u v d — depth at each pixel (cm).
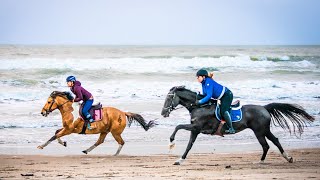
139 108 2148
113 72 3341
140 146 1508
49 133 1675
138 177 995
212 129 1156
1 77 3067
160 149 1462
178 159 1241
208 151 1439
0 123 1808
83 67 3469
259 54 5531
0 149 1427
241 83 3005
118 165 1188
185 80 3128
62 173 1061
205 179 955
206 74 1144
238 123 1159
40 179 981
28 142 1537
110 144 1548
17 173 1063
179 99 1162
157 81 3050
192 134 1171
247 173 1039
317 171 1065
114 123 1345
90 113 1322
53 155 1353
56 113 2034
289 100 2444
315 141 1606
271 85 2922
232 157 1326
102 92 2598
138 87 2780
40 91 2645
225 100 1140
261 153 1399
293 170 1080
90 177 1002
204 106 1153
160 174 1034
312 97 2541
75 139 1619
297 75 3488
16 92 2556
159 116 1975
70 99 1320
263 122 1174
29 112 2042
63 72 3291
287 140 1623
